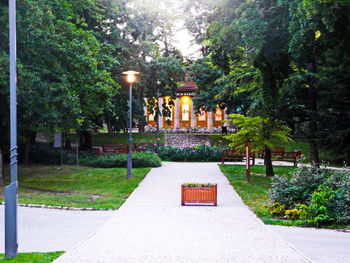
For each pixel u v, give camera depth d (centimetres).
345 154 3097
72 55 2383
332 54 2369
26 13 1988
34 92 2078
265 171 2912
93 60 2573
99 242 1027
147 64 4447
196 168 3034
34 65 2227
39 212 1490
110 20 4184
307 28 1691
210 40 2412
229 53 2473
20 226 1252
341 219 1307
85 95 2822
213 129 6347
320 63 2686
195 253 920
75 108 2325
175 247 977
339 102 2903
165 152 3800
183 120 7244
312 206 1346
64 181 2386
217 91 4778
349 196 1359
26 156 3241
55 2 2333
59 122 2292
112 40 4116
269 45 2062
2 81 1886
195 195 1633
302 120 2562
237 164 3409
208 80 4888
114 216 1397
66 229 1212
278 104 2336
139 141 5109
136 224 1263
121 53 4225
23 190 2050
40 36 2158
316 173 1622
